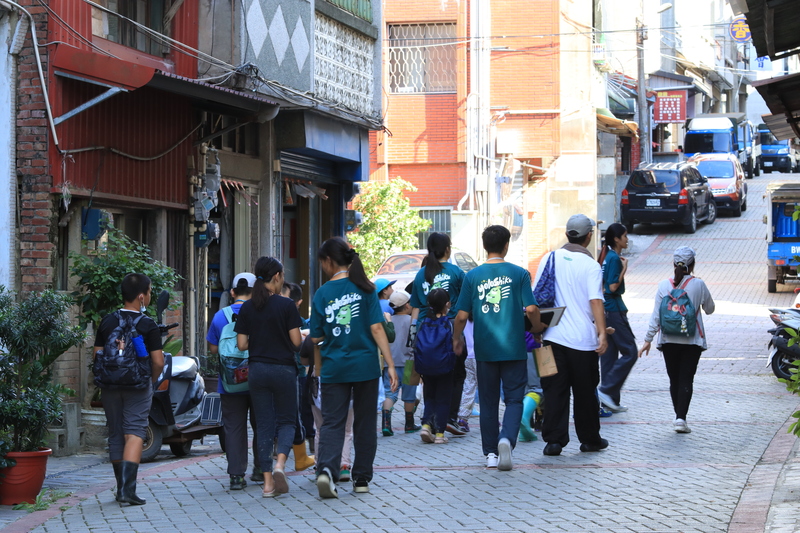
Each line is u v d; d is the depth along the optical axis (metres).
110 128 12.36
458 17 28.23
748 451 9.82
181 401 10.49
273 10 15.86
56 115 11.36
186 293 14.30
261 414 8.20
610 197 36.66
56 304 8.52
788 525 6.60
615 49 42.50
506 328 8.90
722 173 43.62
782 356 14.81
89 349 11.71
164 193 13.59
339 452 8.05
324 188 20.64
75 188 11.66
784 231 27.17
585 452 9.80
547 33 28.80
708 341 20.02
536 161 29.97
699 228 40.88
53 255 11.40
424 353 10.41
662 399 13.55
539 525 6.97
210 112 14.66
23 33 11.23
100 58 11.28
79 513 7.71
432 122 28.67
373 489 8.29
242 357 8.34
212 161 15.05
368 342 8.05
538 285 9.54
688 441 10.39
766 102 11.83
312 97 17.30
